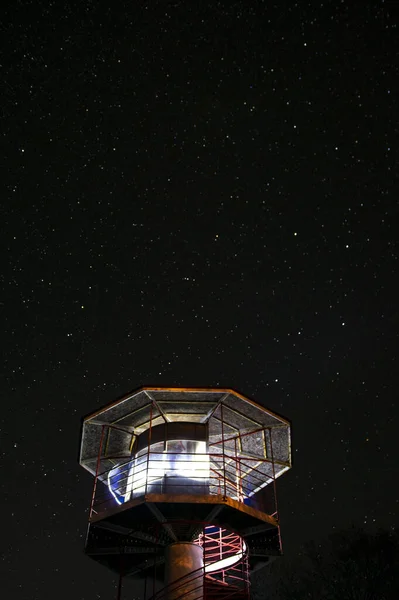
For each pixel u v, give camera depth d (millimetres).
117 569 17062
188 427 17047
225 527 15797
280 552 16312
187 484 15570
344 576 22000
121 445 18047
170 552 15602
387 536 22766
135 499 14820
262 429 17875
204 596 14414
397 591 21266
